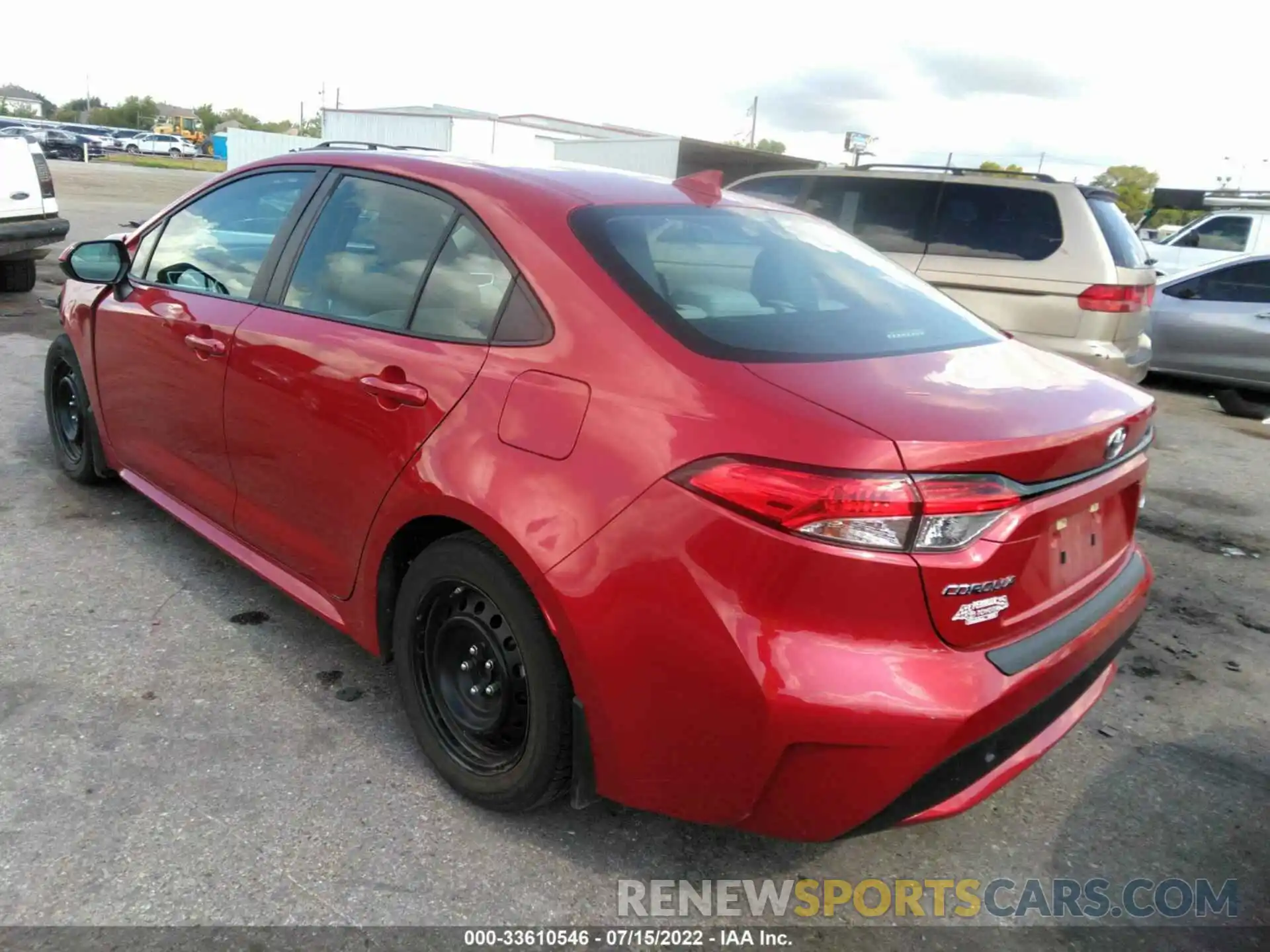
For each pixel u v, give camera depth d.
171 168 50.00
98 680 3.10
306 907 2.26
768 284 2.66
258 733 2.89
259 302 3.24
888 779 2.00
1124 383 2.71
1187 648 3.97
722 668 2.02
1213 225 13.11
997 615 2.10
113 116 124.44
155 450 3.81
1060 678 2.24
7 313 9.05
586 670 2.21
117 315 3.90
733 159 29.17
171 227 3.87
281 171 3.42
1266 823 2.85
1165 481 6.34
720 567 2.01
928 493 1.92
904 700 1.95
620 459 2.15
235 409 3.24
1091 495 2.30
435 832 2.54
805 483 1.92
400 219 2.89
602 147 29.30
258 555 3.38
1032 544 2.13
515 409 2.36
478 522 2.37
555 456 2.25
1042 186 6.88
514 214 2.61
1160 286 9.38
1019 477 2.06
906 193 7.42
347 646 3.42
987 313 7.01
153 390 3.71
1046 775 3.03
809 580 1.94
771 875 2.51
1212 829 2.81
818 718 1.96
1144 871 2.62
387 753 2.84
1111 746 3.22
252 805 2.57
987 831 2.75
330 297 3.02
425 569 2.59
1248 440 7.75
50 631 3.36
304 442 2.96
